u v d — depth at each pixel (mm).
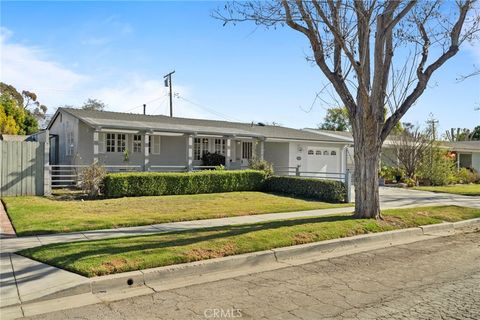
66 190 15891
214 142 23969
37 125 43000
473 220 11883
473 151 36656
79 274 5703
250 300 5129
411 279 6129
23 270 5926
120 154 20484
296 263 7098
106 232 8820
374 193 10336
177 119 24875
